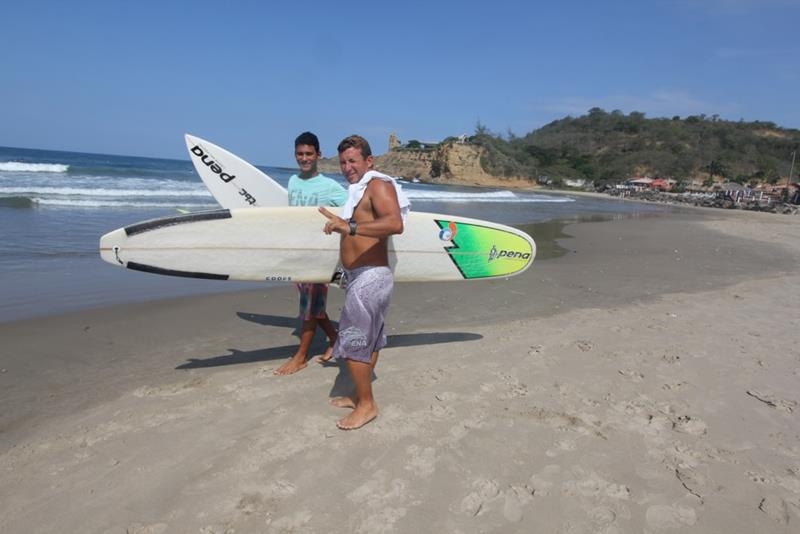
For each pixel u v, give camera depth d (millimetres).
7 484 2262
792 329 4992
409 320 5000
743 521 2172
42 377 3367
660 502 2277
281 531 2025
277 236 3475
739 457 2658
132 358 3766
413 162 84188
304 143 3564
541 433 2812
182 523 2049
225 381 3379
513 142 96562
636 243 12734
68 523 2035
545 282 7031
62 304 4988
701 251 11648
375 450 2592
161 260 3334
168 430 2727
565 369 3738
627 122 111250
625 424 2951
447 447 2639
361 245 2740
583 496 2299
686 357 4066
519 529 2082
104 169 30328
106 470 2369
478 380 3477
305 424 2822
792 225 24375
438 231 3820
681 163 89125
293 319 4922
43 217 10523
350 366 2791
